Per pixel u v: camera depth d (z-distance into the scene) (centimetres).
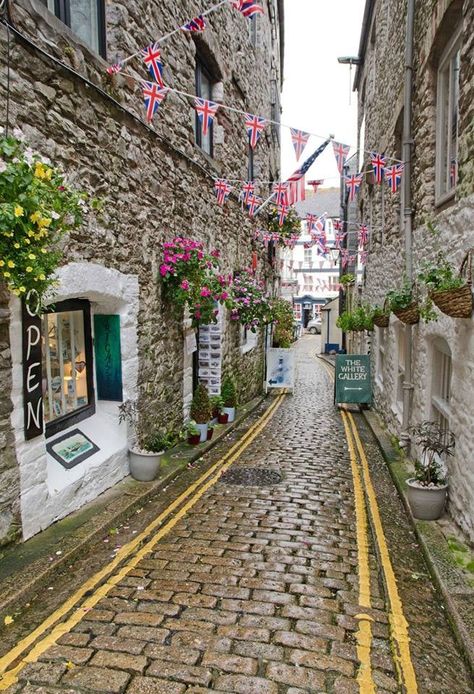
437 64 591
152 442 591
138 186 564
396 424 815
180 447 729
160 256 638
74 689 246
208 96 898
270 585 356
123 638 288
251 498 553
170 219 665
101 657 271
